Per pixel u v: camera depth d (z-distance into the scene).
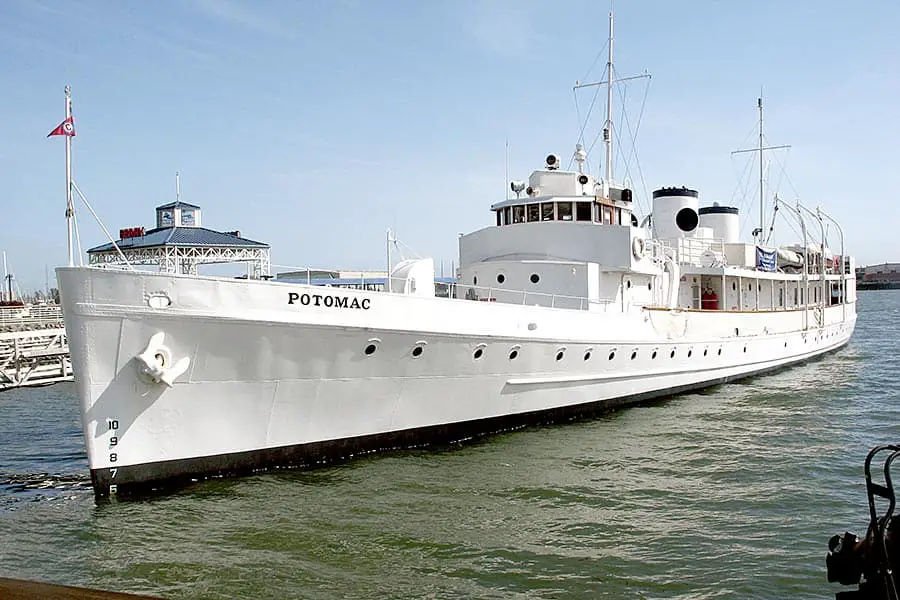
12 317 45.88
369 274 20.67
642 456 16.23
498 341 16.31
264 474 14.09
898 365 34.84
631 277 22.23
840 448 17.19
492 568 10.07
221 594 9.23
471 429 17.19
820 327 36.69
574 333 18.42
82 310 11.97
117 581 9.62
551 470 14.96
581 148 24.03
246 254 29.83
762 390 26.22
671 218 31.81
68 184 12.41
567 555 10.52
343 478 14.07
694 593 9.28
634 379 21.56
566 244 21.45
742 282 31.64
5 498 13.51
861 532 11.46
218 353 12.91
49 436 20.69
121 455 12.55
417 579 9.70
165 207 32.72
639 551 10.69
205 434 13.27
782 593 9.27
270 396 13.74
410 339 14.84
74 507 12.68
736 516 12.26
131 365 12.38
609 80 26.38
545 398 18.64
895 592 4.96
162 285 12.28
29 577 9.77
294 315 13.36
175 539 11.02
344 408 14.77
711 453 16.59
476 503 12.81
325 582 9.59
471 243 23.59
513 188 23.41
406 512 12.30
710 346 25.28
